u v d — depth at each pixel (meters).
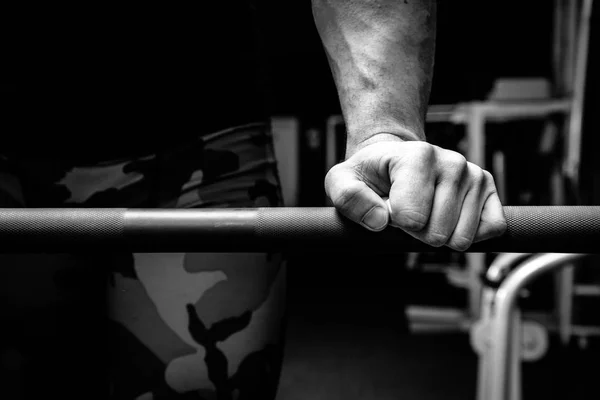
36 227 0.47
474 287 2.96
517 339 1.17
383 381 2.26
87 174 0.73
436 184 0.46
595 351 2.61
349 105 0.57
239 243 0.47
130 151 0.72
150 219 0.47
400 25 0.57
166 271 0.67
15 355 0.73
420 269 4.72
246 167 0.71
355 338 2.86
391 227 0.45
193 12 0.69
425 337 2.87
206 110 0.70
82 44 0.70
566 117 2.69
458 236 0.45
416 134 0.55
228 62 0.70
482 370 1.22
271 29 4.66
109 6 0.68
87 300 0.73
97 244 0.47
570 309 2.71
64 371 0.74
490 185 0.47
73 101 0.71
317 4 0.62
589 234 0.44
